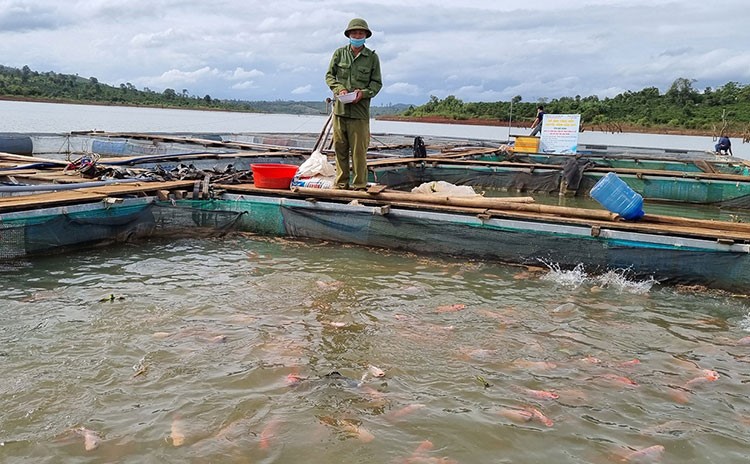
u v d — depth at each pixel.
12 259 7.44
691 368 5.06
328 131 16.67
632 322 6.16
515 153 20.83
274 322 5.77
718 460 3.71
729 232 7.52
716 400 4.50
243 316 5.88
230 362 4.84
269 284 6.99
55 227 7.80
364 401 4.29
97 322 5.57
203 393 4.32
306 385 4.50
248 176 11.37
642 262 7.51
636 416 4.23
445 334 5.63
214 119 55.94
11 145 17.78
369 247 9.00
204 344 5.16
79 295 6.32
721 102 57.97
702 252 7.17
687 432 4.02
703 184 14.74
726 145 21.62
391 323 5.86
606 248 7.66
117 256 8.03
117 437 3.73
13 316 5.64
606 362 5.14
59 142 19.45
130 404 4.13
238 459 3.55
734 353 5.42
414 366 4.92
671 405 4.41
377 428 3.94
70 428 3.81
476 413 4.18
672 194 15.19
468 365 4.97
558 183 16.20
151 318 5.72
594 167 15.97
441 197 9.08
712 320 6.28
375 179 14.06
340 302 6.44
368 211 8.87
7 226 7.30
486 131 46.59
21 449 3.58
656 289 7.30
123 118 47.09
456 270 7.93
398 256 8.57
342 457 3.60
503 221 8.13
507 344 5.45
